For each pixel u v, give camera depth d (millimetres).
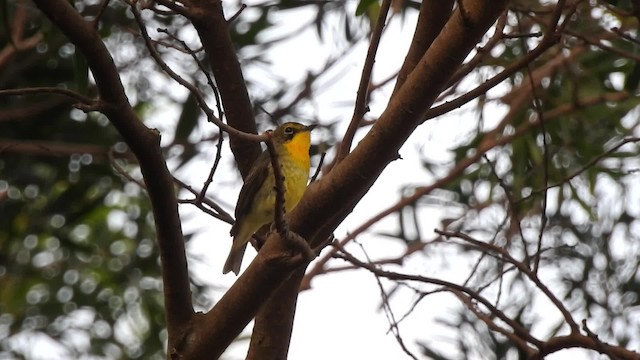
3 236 14766
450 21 6566
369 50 7555
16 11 12883
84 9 13000
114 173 13828
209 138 13562
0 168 13516
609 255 13180
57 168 13688
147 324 15930
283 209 6590
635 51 10508
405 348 8836
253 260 6984
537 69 13086
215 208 8273
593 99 12617
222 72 8641
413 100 6656
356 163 6926
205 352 7051
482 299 8602
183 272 6926
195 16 8336
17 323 15867
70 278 15672
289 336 8188
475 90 7453
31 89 6129
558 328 12117
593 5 11680
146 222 15195
